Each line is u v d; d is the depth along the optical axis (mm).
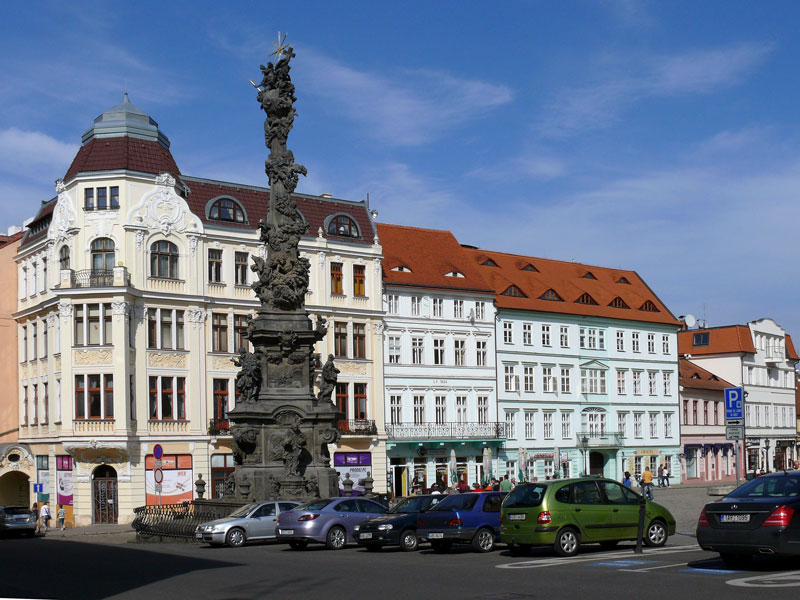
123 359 59281
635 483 81062
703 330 107250
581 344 85438
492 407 77375
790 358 114938
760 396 106875
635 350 90250
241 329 65812
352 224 71062
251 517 35312
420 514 30844
